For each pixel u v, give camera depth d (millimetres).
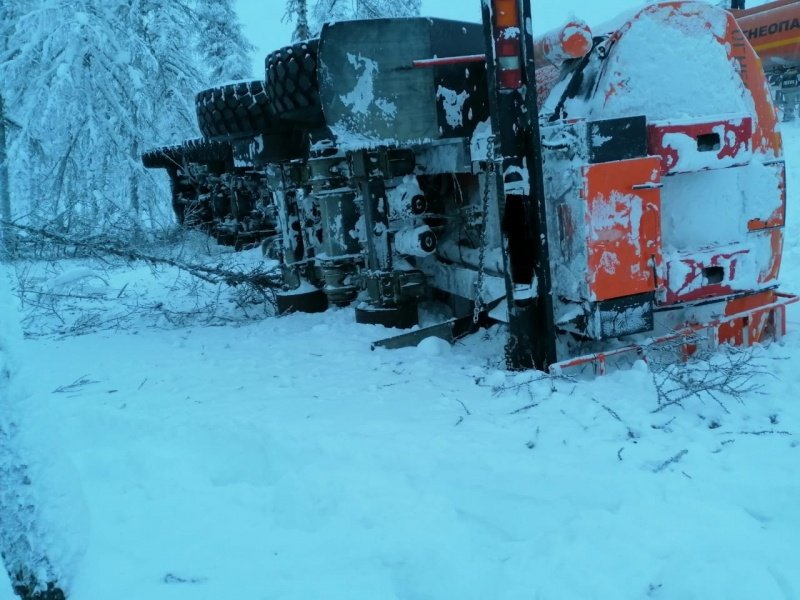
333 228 6430
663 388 3889
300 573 2467
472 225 5707
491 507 2777
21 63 16641
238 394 4445
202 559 2592
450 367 4844
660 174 4266
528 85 4141
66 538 2215
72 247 9883
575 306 4477
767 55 16172
